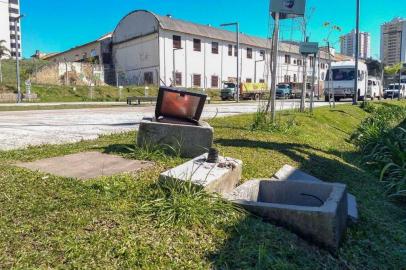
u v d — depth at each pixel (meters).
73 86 40.34
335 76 31.45
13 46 82.06
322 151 8.21
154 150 5.64
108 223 3.23
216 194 3.90
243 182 4.86
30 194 3.72
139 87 43.00
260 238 3.39
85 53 60.19
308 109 15.81
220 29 54.50
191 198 3.69
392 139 8.79
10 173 4.43
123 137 7.72
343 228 4.02
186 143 5.59
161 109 6.04
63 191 3.86
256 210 3.83
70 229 3.04
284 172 5.64
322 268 3.33
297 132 9.55
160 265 2.78
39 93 36.56
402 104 28.72
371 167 7.94
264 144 7.40
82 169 4.85
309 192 4.52
